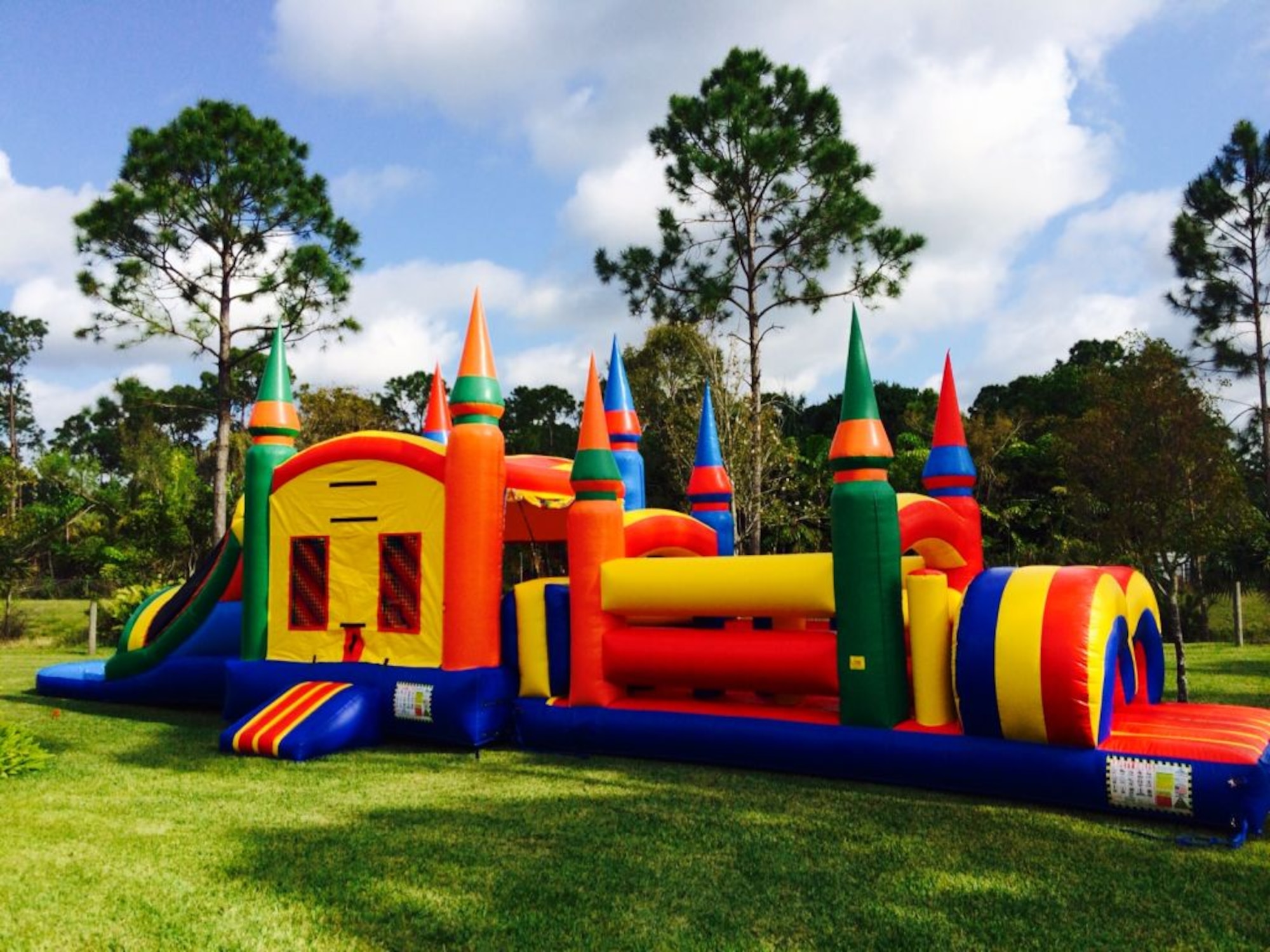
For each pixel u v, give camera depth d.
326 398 33.28
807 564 7.34
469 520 8.52
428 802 6.39
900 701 7.00
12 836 5.45
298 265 21.23
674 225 19.69
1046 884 4.71
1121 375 10.73
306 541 9.49
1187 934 4.11
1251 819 5.44
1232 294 21.97
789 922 4.24
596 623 8.17
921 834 5.57
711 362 23.16
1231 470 10.26
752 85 19.16
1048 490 23.36
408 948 3.95
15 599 25.27
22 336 71.19
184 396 50.38
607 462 8.38
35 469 25.27
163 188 20.05
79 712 10.68
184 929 4.10
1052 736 6.08
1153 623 7.80
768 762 7.25
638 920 4.25
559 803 6.35
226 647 10.66
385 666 8.79
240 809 6.17
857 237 18.88
